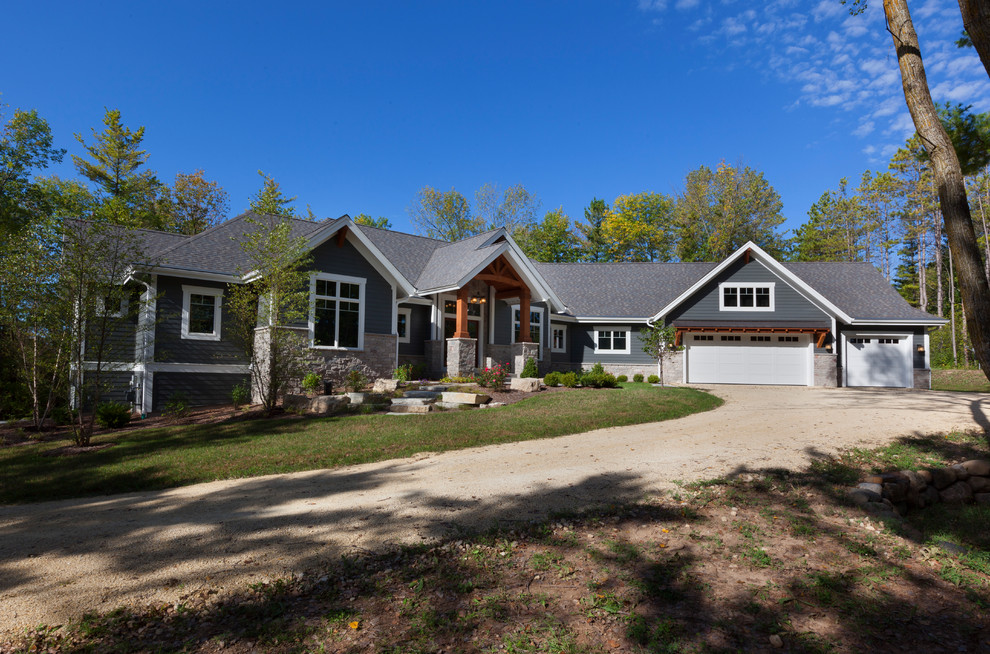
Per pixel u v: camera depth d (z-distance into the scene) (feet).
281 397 47.47
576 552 16.78
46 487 24.76
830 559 17.07
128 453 31.35
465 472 25.35
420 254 78.23
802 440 33.37
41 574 14.90
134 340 50.37
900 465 29.86
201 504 21.31
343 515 19.44
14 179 78.23
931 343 131.64
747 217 157.07
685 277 96.53
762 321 80.84
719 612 13.47
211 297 54.49
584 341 92.12
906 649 12.23
